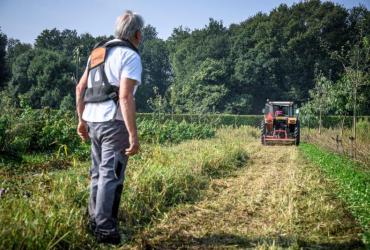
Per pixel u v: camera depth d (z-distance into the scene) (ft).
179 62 234.17
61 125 39.65
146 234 12.74
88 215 12.44
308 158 38.68
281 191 20.02
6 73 159.22
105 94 11.55
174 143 54.19
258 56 191.01
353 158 39.04
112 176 11.49
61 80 161.17
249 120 139.13
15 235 9.91
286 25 198.29
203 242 12.29
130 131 11.12
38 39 272.92
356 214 16.07
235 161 32.12
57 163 29.37
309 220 14.85
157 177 18.19
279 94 192.13
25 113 39.99
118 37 12.00
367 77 45.98
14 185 15.60
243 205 17.02
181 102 160.56
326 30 194.29
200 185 21.31
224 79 189.47
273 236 12.91
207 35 237.04
